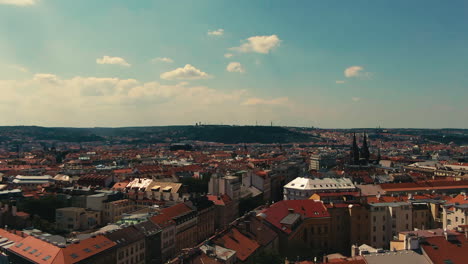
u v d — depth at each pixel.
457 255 139.75
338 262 136.25
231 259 156.88
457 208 197.38
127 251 178.62
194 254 158.50
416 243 144.38
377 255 140.62
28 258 155.12
